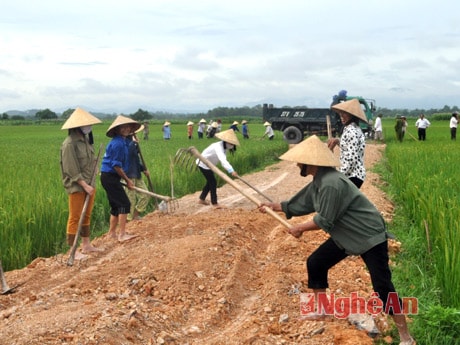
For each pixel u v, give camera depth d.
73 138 7.58
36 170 15.27
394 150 22.73
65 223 9.36
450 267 5.72
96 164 7.85
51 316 5.21
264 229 9.53
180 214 10.85
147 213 11.77
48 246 8.86
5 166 16.92
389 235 4.82
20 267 8.09
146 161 17.77
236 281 6.50
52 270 7.45
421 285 6.32
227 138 10.85
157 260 7.18
